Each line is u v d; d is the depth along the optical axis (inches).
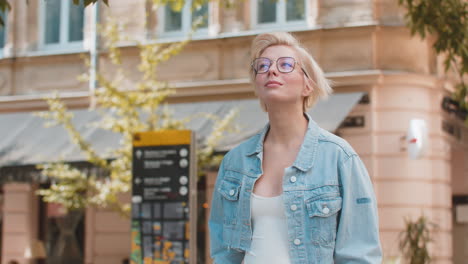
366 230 85.3
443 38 308.2
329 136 89.6
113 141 414.0
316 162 87.7
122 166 366.3
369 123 404.5
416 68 414.3
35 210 492.1
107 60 467.2
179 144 289.3
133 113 377.4
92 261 466.6
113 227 464.8
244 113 411.8
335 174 86.6
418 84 408.5
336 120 375.2
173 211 287.6
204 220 447.5
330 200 85.3
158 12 466.3
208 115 379.2
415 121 378.3
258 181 90.7
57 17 494.3
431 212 405.4
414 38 415.2
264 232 87.7
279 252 86.0
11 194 491.5
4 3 228.1
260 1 446.0
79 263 478.3
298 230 85.4
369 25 406.9
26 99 478.3
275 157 91.4
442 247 407.2
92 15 475.2
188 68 447.2
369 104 406.0
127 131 371.6
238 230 90.0
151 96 378.0
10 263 452.1
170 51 391.9
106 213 466.9
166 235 287.7
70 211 484.4
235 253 93.0
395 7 412.8
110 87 380.2
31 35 494.0
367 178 87.8
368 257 84.0
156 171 291.3
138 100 379.2
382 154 402.9
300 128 91.7
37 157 402.6
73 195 371.2
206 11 458.0
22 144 430.6
